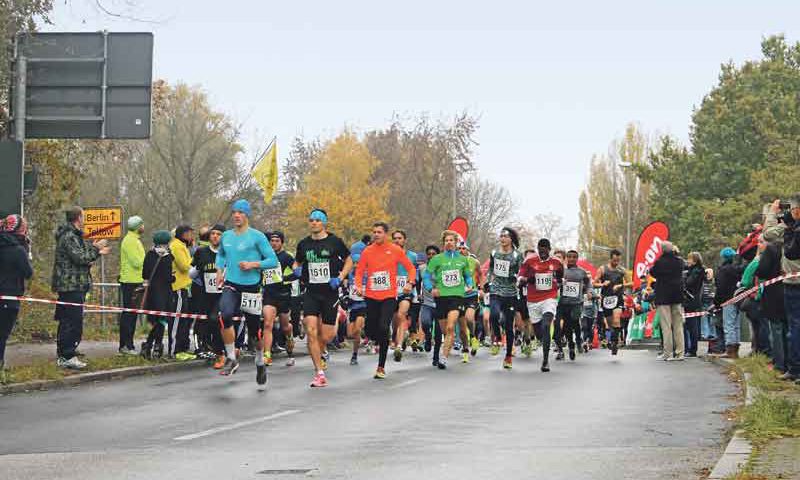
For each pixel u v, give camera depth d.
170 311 20.14
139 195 59.91
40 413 13.24
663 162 79.25
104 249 18.16
